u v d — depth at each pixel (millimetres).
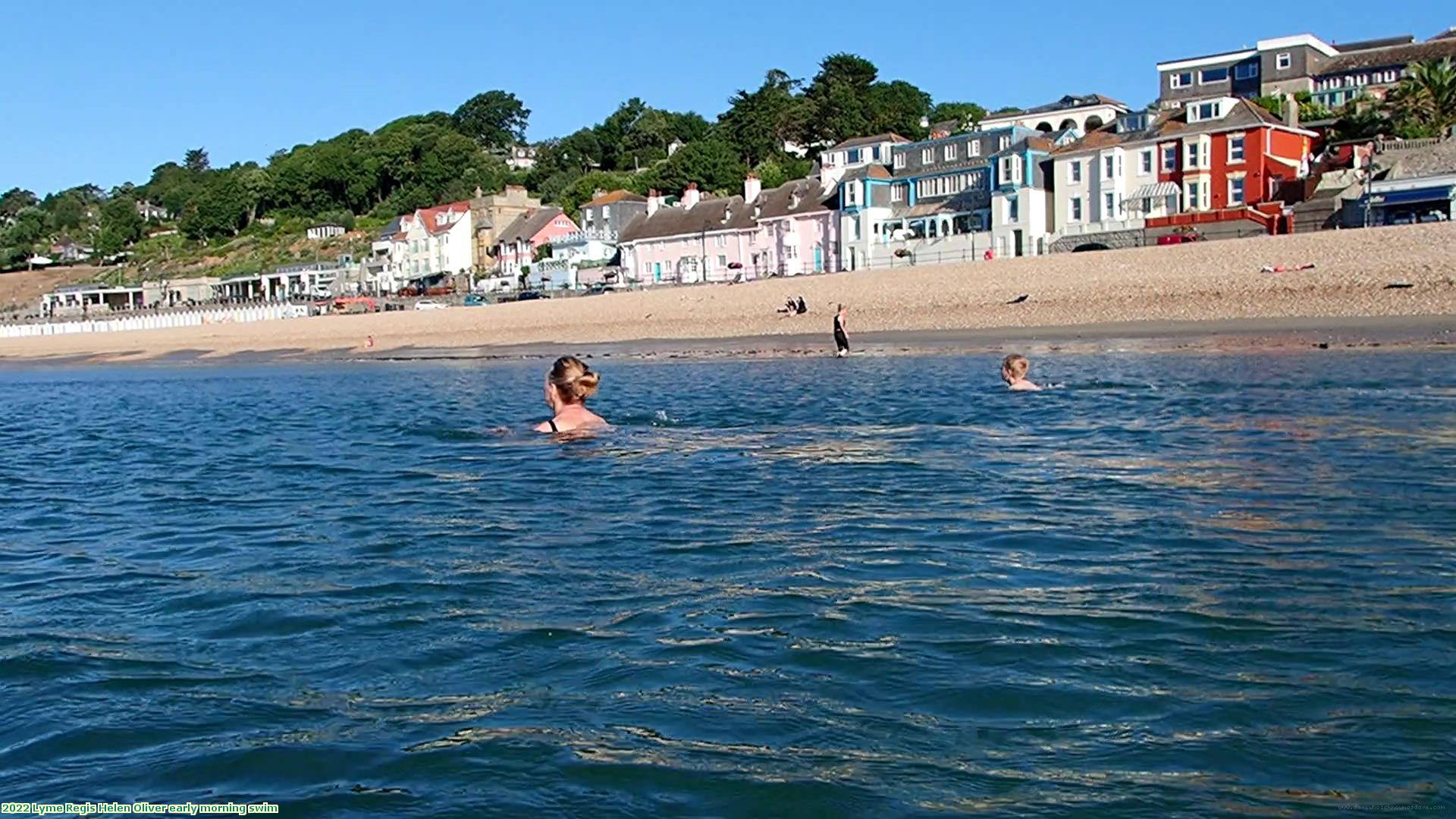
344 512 11062
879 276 57594
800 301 55875
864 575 7727
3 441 20938
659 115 163250
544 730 5145
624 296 65750
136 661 6430
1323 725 4875
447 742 5055
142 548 9852
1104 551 8141
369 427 20266
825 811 4277
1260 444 13172
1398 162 61688
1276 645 5891
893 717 5172
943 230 81125
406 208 159125
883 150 88875
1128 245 66062
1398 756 4551
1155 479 11117
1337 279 41969
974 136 83500
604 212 113375
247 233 168125
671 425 17453
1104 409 17891
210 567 8875
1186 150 69938
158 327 99875
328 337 72438
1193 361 28844
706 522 9711
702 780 4562
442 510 10797
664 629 6590
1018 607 6801
